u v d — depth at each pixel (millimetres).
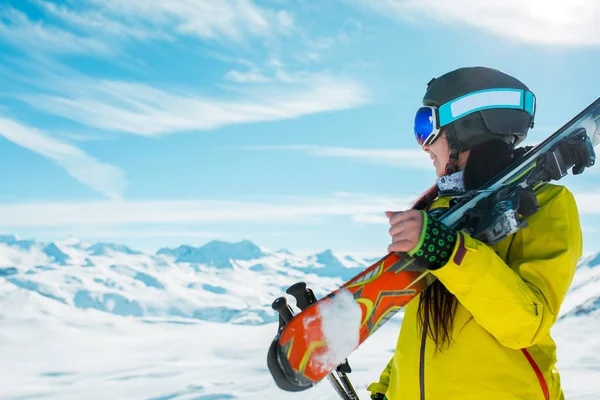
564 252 1519
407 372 1694
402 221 1407
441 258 1402
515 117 1682
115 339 80938
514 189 1542
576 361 10531
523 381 1547
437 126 1728
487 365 1559
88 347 72562
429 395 1612
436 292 1607
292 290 1578
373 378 12086
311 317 1403
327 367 1389
